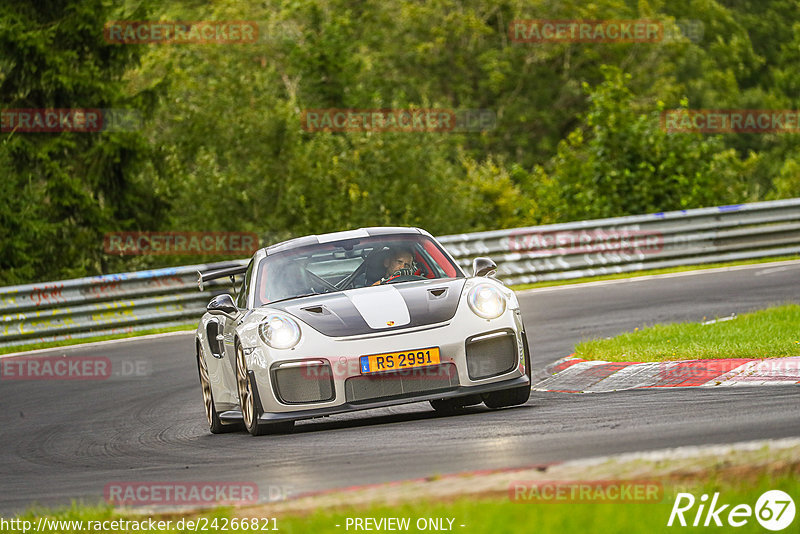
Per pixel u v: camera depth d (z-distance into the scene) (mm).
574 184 99375
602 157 96125
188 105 124188
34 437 32719
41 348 59844
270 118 120875
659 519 13203
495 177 156375
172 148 112312
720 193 96250
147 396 39562
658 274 67062
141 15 103438
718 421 21047
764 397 24234
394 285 27719
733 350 30375
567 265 69062
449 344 25297
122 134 103562
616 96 96750
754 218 70562
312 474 19859
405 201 117938
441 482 15859
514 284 68125
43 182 104312
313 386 25266
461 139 181500
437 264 29438
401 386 25188
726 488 14094
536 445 20266
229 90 124625
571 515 13539
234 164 120688
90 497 20453
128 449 28125
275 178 118500
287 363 25281
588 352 34438
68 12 102562
